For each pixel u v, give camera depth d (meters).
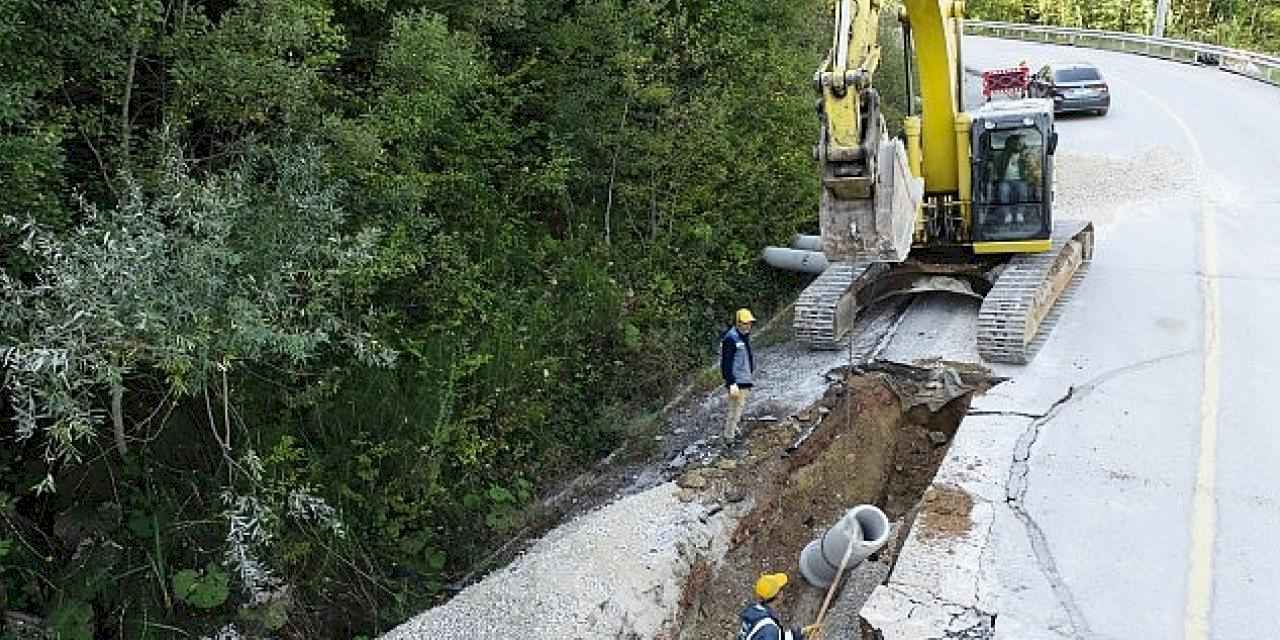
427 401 10.28
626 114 13.65
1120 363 11.67
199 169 9.22
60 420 6.89
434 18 10.05
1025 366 11.75
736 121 15.89
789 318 14.85
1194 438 9.95
